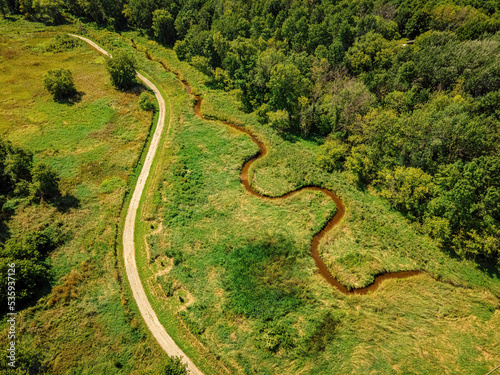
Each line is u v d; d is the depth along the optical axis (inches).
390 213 2161.7
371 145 2386.8
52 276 1692.9
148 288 1727.4
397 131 2224.4
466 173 1819.6
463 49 2397.9
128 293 1700.3
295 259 1893.5
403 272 1856.5
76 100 3056.1
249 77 3147.1
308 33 3270.2
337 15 3309.5
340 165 2501.2
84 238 1907.0
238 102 3280.0
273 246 1943.9
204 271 1815.9
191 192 2282.2
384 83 2642.7
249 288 1737.2
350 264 1872.5
